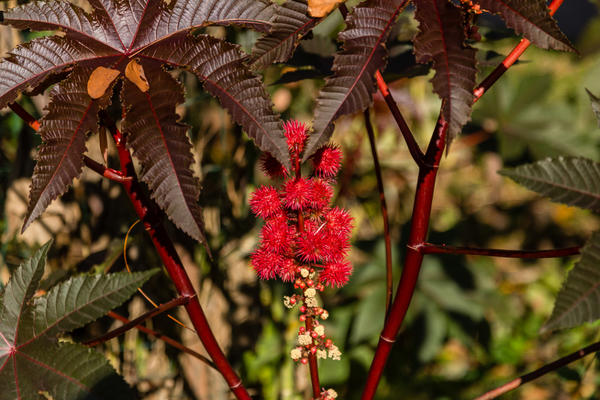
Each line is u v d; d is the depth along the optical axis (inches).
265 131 33.2
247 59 34.0
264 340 50.7
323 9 34.1
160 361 47.1
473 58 31.9
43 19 34.4
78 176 33.3
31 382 34.0
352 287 50.5
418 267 35.6
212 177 47.7
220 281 48.0
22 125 45.8
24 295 34.9
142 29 34.6
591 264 31.8
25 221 32.8
